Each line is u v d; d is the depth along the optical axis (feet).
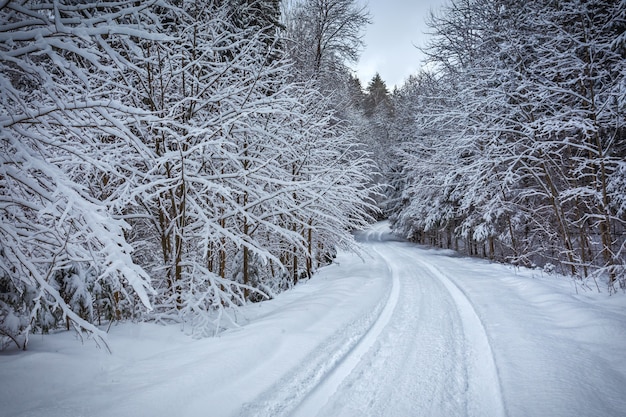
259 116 26.03
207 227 18.85
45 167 9.21
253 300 30.12
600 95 31.63
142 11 12.51
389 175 110.73
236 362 13.43
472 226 61.21
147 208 22.03
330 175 36.22
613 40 29.91
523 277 34.53
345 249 42.52
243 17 30.12
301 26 64.64
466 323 20.22
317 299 25.18
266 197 22.00
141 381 11.53
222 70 21.84
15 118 10.16
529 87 37.14
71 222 10.68
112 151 16.56
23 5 10.46
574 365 13.21
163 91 21.26
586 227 38.93
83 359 12.83
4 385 10.26
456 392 11.93
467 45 54.85
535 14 38.01
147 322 19.36
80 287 15.92
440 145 56.54
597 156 34.55
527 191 38.52
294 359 14.42
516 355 14.48
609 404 10.38
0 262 10.11
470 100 44.42
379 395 11.79
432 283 34.09
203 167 23.04
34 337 14.93
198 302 18.19
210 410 10.26
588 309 19.93
